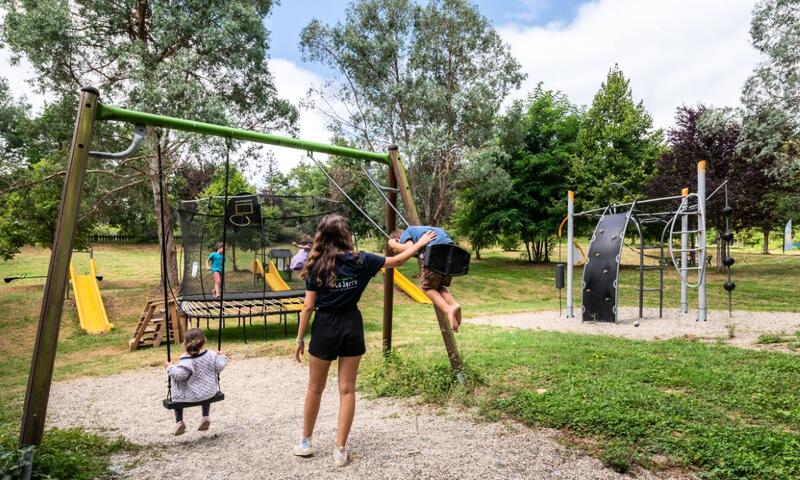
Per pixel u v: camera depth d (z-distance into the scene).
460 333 9.90
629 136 29.84
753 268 27.89
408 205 5.94
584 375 5.66
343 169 30.48
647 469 3.23
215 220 13.09
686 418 4.14
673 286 21.36
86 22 17.50
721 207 23.66
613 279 11.27
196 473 3.44
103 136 19.50
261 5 20.16
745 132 23.03
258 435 4.36
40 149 21.17
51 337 3.80
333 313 3.49
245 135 5.09
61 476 3.34
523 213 30.48
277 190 43.66
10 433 4.56
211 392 4.48
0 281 21.94
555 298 20.92
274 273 15.41
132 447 4.16
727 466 3.14
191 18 17.42
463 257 4.66
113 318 15.12
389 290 6.59
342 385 3.52
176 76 16.09
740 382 5.25
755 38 22.83
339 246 3.53
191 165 19.58
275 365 8.09
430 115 23.23
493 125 24.84
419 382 5.59
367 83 22.98
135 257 31.00
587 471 3.22
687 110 25.67
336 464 3.43
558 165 30.30
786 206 27.80
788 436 3.58
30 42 15.66
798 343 7.84
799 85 21.61
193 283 12.36
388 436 4.02
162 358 9.70
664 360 6.52
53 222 19.28
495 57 23.83
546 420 4.14
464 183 26.25
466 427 4.16
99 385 7.49
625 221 11.53
